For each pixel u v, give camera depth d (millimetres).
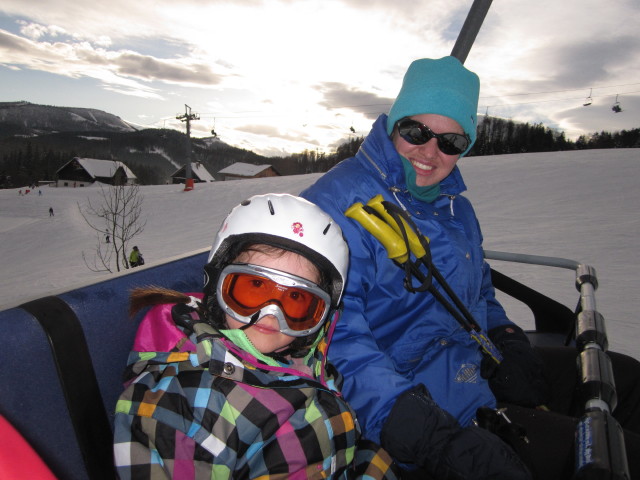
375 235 1435
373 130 1767
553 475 1330
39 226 41781
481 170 37750
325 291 1271
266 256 1241
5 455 662
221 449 1074
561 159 39906
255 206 1286
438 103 1667
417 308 1621
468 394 1587
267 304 1169
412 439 1259
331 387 1342
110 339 1169
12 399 878
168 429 1059
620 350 4395
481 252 1961
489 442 1240
